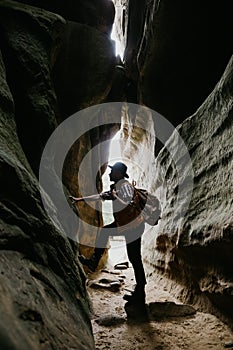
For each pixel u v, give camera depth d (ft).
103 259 28.94
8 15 13.35
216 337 11.01
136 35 32.27
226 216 10.84
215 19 21.48
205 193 13.62
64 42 20.62
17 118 11.84
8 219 6.97
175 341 10.89
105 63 22.03
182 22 22.25
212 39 22.62
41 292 6.31
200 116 15.08
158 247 21.24
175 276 18.12
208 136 13.96
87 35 21.86
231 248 10.61
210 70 24.07
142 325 12.37
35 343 4.73
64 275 7.97
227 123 11.93
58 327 5.90
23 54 12.73
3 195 7.29
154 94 27.53
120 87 29.66
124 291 19.54
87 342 6.49
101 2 25.90
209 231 11.94
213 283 12.55
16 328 4.57
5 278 5.54
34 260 7.11
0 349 3.87
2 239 6.44
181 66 25.09
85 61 21.29
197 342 10.73
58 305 6.69
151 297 17.26
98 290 19.01
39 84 12.76
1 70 10.61
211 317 12.77
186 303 15.42
